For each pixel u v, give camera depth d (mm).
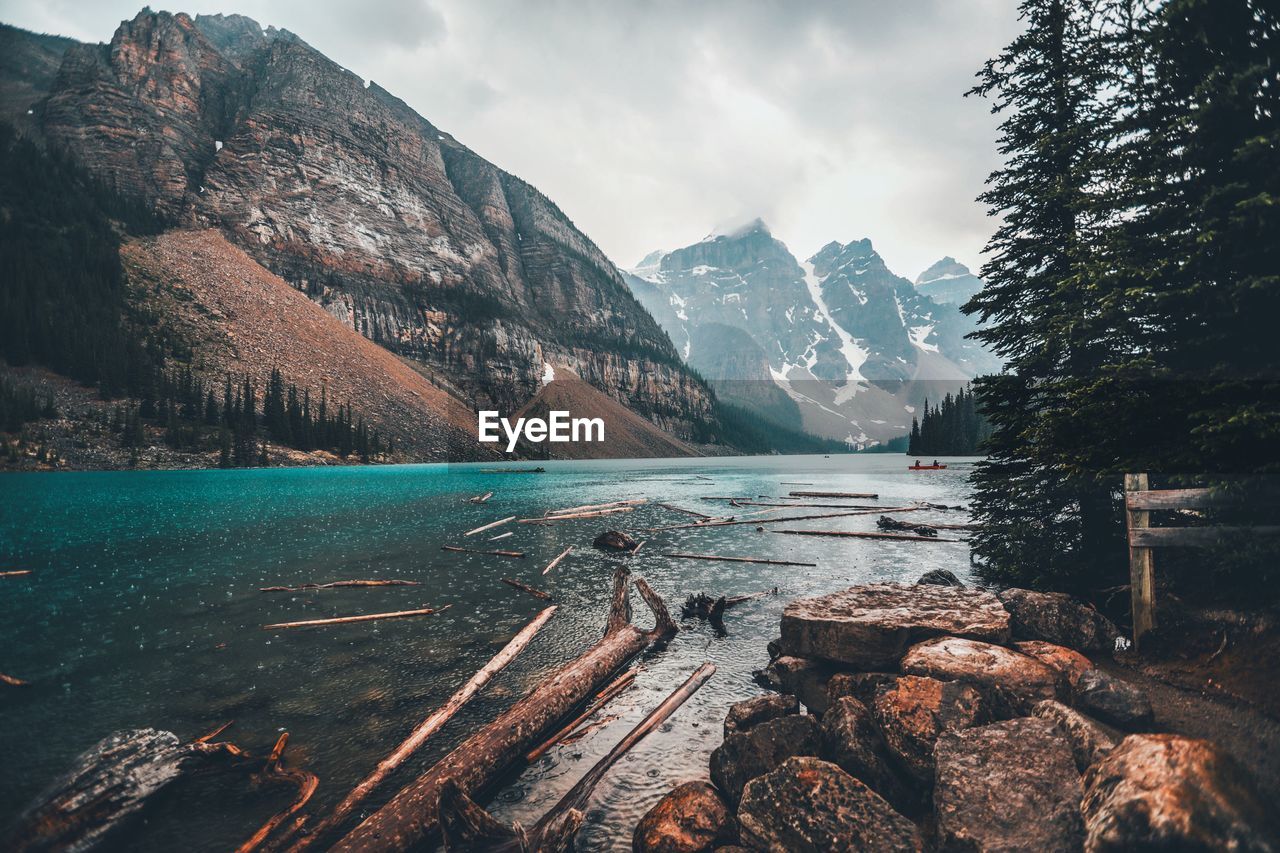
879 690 7090
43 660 10445
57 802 5422
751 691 9156
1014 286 13016
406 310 194375
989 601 9125
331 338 140375
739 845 5121
